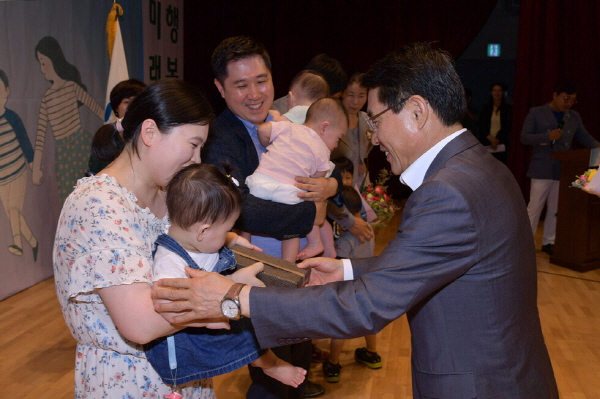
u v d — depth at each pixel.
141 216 1.37
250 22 7.90
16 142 4.12
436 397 1.25
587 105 6.87
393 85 1.32
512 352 1.23
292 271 1.48
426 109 1.30
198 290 1.24
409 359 3.33
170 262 1.33
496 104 7.29
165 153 1.33
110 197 1.28
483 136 7.39
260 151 2.27
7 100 4.02
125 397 1.39
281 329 1.22
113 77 4.02
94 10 5.06
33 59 4.26
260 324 1.23
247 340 1.40
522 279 1.27
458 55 7.95
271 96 2.19
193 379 1.37
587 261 5.13
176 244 1.35
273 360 1.65
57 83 4.56
